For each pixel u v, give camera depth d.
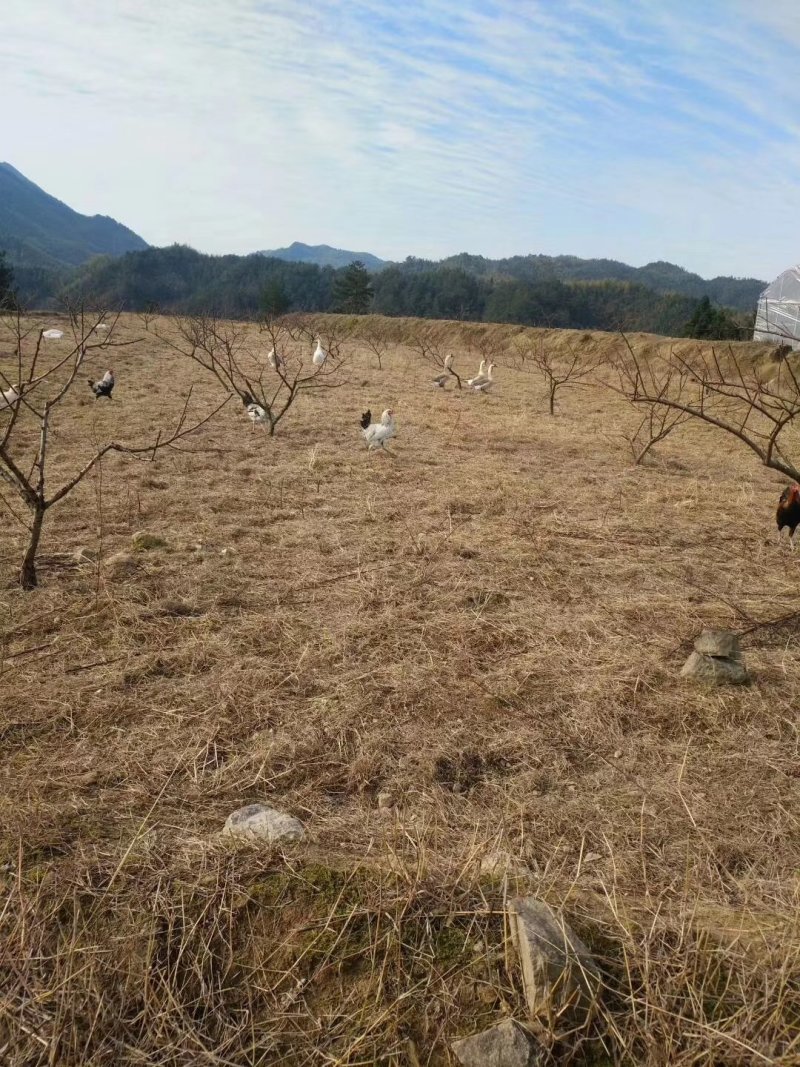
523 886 2.47
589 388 21.50
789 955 2.11
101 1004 2.05
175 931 2.28
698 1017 2.00
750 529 7.42
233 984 2.16
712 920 2.36
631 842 2.83
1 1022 2.02
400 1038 2.01
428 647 4.43
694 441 13.41
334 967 2.18
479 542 6.49
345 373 21.88
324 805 3.04
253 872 2.48
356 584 5.36
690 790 3.18
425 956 2.20
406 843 2.72
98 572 5.09
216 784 3.11
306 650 4.25
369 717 3.67
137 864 2.52
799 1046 1.93
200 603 4.94
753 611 5.21
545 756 3.42
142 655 4.18
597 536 6.90
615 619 4.98
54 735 3.42
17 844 2.61
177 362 20.89
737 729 3.69
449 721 3.67
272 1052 2.00
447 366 19.69
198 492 7.73
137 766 3.19
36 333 22.20
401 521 7.09
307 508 7.44
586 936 2.28
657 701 3.91
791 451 12.68
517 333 37.53
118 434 10.42
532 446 11.73
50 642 4.29
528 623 4.85
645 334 31.53
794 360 19.62
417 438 11.79
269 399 15.01
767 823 2.96
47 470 8.17
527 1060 1.88
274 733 3.51
